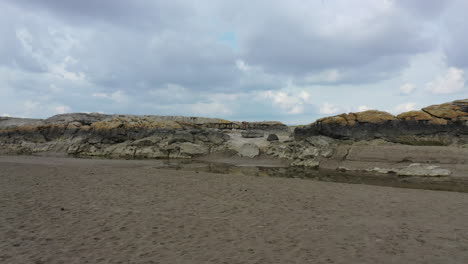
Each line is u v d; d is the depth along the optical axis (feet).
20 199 37.45
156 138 129.80
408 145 90.02
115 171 67.05
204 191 45.50
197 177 59.88
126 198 39.42
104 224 28.22
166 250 22.18
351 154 90.38
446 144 90.12
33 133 148.36
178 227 27.84
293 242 24.30
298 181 57.11
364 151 89.51
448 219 31.89
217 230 27.20
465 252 22.34
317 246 23.45
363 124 103.45
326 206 37.35
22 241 23.53
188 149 119.55
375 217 32.45
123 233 25.86
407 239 25.25
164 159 114.42
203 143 126.82
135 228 27.27
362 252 22.26
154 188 46.98
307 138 108.68
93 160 105.60
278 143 120.57
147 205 35.91
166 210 33.78
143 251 21.91
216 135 133.18
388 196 44.14
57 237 24.58
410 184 59.41
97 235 25.23
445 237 25.80
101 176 58.44
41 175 58.29
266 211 34.37
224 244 23.65
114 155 123.44
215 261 20.27
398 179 66.39
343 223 29.94
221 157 114.93
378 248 23.12
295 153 103.50
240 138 145.07
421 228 28.48
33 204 35.09
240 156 113.60
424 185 58.23
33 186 46.44
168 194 42.68
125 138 136.87
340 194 45.11
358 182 61.93
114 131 138.72
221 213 33.12
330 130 107.76
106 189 45.21
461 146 87.35
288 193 45.19
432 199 42.27
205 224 28.96
